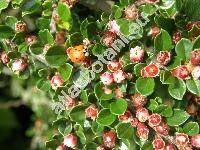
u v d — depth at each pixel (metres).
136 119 0.12
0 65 0.14
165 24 0.13
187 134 0.12
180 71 0.12
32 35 0.14
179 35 0.13
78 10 0.15
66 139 0.13
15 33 0.14
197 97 0.13
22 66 0.14
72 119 0.13
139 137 0.12
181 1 0.13
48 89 0.14
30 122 0.25
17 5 0.13
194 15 0.13
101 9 0.14
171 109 0.12
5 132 0.26
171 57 0.12
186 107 0.13
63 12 0.13
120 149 0.13
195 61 0.12
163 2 0.12
